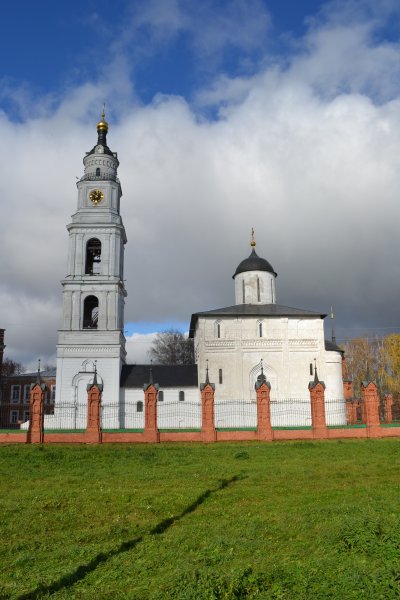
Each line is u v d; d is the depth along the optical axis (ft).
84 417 174.40
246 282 210.18
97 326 186.19
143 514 49.55
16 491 61.26
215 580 29.68
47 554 38.40
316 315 189.57
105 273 186.70
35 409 118.83
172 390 181.47
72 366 178.70
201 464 81.97
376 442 108.58
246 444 110.52
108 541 41.50
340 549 34.76
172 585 29.86
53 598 29.43
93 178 194.59
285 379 184.44
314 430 121.19
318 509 46.88
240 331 187.32
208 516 48.03
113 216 192.03
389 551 32.58
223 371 183.73
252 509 49.78
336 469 72.64
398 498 50.44
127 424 176.96
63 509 51.78
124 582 31.81
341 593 27.50
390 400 178.29
